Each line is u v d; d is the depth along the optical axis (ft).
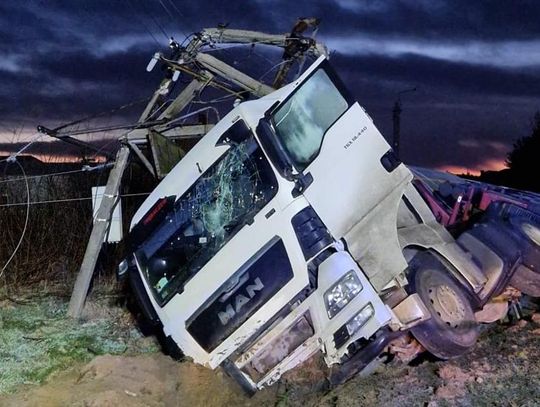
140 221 21.42
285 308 19.36
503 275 22.98
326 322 19.12
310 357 20.63
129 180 37.65
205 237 20.20
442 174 32.35
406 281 20.77
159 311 20.70
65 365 21.86
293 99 20.56
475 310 22.72
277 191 19.43
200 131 28.27
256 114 20.61
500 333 24.45
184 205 20.76
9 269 33.19
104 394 19.20
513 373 20.49
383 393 19.70
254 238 19.52
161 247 20.83
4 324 26.22
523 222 24.91
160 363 22.07
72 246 36.27
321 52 27.30
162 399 19.89
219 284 19.72
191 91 27.68
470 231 24.18
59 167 37.78
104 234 27.76
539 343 22.94
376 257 20.31
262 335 19.49
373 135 20.74
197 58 27.48
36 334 25.07
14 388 19.89
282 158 19.61
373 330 18.94
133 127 27.09
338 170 20.30
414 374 21.11
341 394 19.94
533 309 27.07
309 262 19.40
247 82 27.55
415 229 22.45
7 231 34.17
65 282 33.42
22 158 37.17
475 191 26.76
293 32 27.48
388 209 20.56
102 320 27.40
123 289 31.32
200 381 20.58
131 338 25.03
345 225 20.18
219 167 20.47
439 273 21.74
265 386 20.08
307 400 20.07
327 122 20.59
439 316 21.06
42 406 18.57
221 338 19.71
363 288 19.15
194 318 19.94
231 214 19.98
